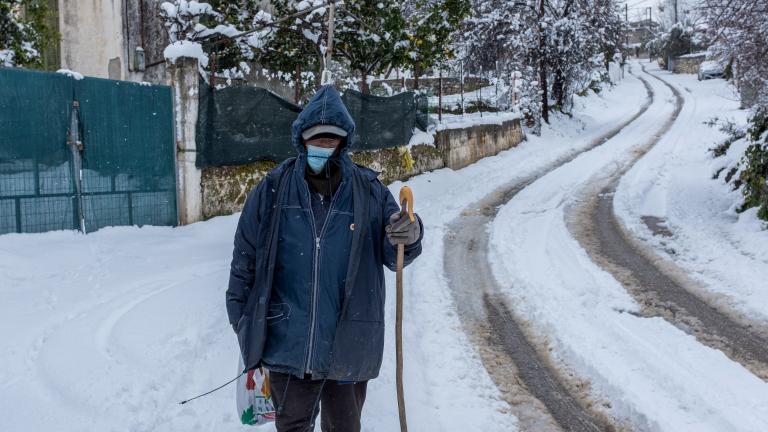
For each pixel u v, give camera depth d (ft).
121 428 11.07
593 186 46.65
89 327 15.40
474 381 14.40
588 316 18.71
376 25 45.09
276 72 48.32
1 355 13.66
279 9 43.29
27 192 21.86
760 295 20.12
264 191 8.25
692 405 12.84
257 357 7.91
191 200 27.73
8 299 17.13
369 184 8.48
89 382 12.60
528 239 30.07
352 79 49.08
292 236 8.01
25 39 30.73
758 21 30.32
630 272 23.85
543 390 14.06
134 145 25.48
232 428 11.35
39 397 11.98
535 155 68.03
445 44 52.70
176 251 23.81
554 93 98.48
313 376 7.88
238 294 8.42
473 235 31.65
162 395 12.42
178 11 36.94
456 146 55.93
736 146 43.68
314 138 8.15
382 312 8.45
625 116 112.37
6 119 21.13
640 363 15.07
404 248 8.53
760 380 14.12
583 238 29.94
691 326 17.93
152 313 16.65
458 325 18.42
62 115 22.79
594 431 12.23
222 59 43.70
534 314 19.25
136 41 45.52
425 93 52.26
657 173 51.19
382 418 12.14
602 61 137.59
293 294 7.99
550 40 86.63
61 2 45.03
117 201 24.94
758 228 28.09
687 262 25.02
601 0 98.17
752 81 32.91
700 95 134.82
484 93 85.51
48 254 20.90
